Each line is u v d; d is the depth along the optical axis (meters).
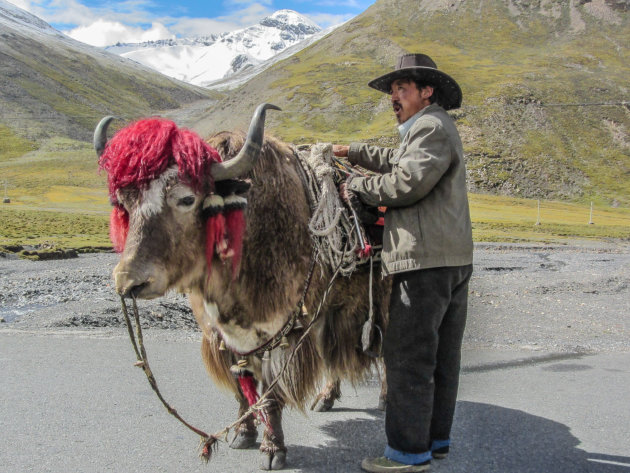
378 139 125.62
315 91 169.00
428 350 3.61
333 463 3.91
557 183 116.56
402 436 3.66
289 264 3.75
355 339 4.23
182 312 8.88
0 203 77.00
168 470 3.75
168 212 3.24
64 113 199.12
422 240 3.52
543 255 25.89
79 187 104.25
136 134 3.24
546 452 4.10
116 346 6.89
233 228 3.42
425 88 3.84
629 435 4.43
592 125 139.75
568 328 8.75
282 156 3.95
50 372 5.75
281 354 3.80
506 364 6.53
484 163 120.12
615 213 100.00
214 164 3.38
